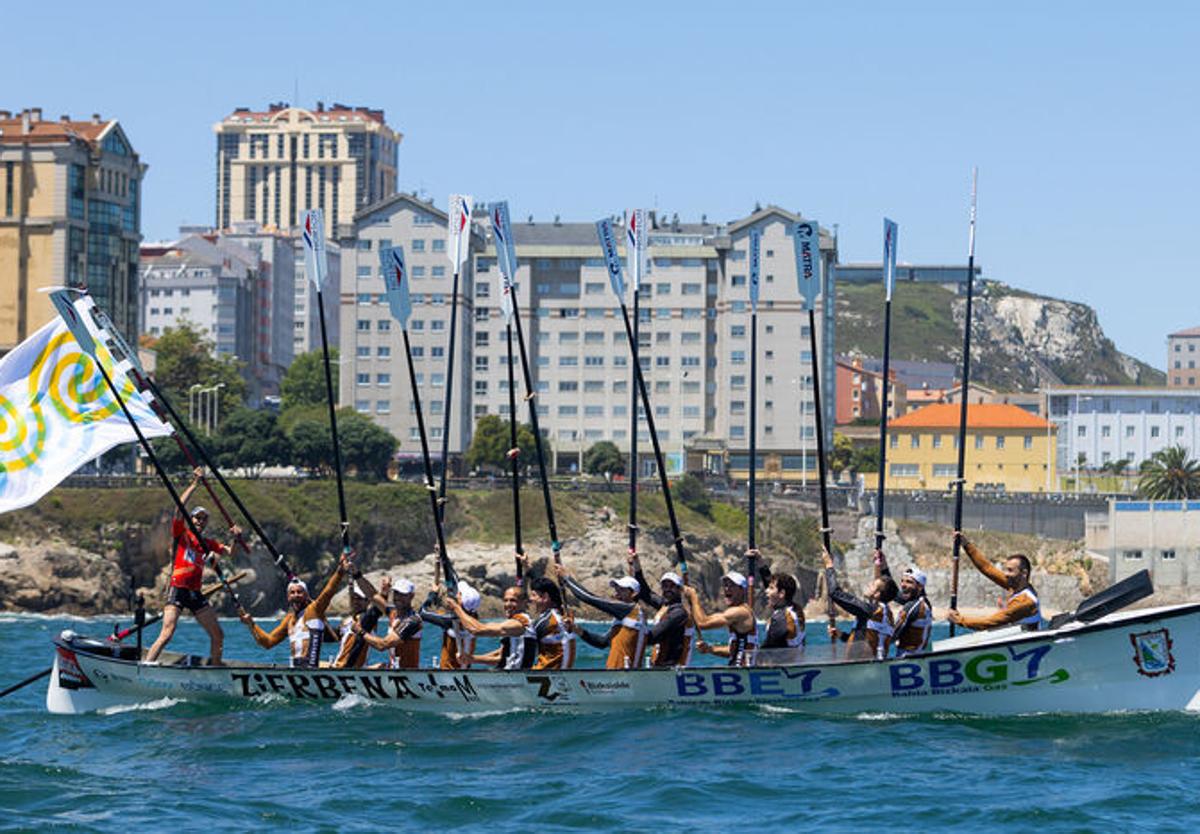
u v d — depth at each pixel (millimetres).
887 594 33625
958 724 32094
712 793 26781
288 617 35875
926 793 26703
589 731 31656
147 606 129125
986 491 179750
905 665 32594
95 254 165375
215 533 123188
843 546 155500
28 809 26062
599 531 142000
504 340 193875
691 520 148625
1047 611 156500
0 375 36688
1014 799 26281
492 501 144375
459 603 34469
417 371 188375
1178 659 32250
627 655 33812
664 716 32844
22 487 36750
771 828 24641
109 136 166375
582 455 190625
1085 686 32406
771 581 33938
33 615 119875
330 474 159500
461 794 26844
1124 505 158500
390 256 39062
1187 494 175500
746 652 33438
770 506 158000
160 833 24422
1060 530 161375
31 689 44500
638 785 27328
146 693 35438
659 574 138750
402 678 33938
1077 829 24484
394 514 139875
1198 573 157625
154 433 36969
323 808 26031
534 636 33656
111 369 37281
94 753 30484
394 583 35562
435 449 187875
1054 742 30500
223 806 26188
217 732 32062
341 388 188750
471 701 33750
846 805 25969
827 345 196625
